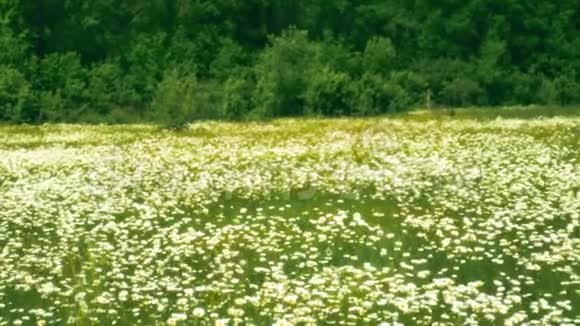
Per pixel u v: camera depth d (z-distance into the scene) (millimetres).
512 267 12102
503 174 19375
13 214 16641
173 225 15000
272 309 10289
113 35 61719
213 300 10750
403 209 16016
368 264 11656
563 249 12586
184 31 61969
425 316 9914
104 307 10797
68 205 17453
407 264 12320
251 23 65312
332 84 48438
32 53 58844
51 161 24531
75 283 11805
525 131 30234
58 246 13969
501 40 63281
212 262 12695
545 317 9750
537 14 64875
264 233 14289
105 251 13297
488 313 9977
